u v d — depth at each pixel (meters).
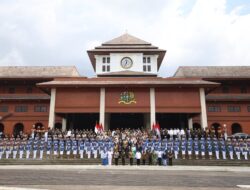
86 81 38.72
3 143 27.92
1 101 49.00
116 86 37.47
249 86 50.28
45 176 16.28
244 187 12.80
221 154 28.70
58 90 37.88
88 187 12.27
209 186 13.08
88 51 48.06
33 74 51.97
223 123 47.25
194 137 30.62
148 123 41.31
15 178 15.22
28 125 48.25
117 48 48.94
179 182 14.38
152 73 46.62
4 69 53.88
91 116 45.16
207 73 51.59
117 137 30.02
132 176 16.84
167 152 25.86
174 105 37.22
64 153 28.62
